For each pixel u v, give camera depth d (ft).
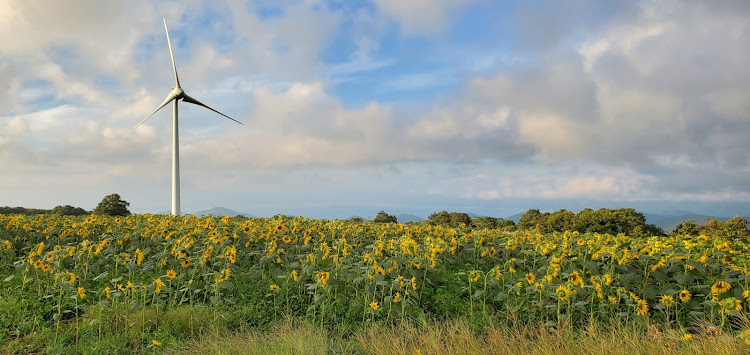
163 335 26.61
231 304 31.50
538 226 189.06
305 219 62.85
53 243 42.55
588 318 27.76
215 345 24.75
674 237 43.70
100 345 25.07
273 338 26.20
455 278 36.27
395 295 30.66
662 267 31.71
